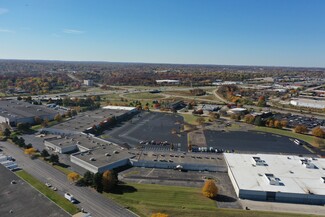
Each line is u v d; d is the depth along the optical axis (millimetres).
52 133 181375
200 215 88750
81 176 116375
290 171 118875
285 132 197375
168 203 96188
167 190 106188
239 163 126562
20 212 88188
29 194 99438
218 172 125812
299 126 197125
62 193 101125
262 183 107312
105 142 156000
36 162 129875
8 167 121125
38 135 175500
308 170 120312
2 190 101625
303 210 95562
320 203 100375
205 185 103125
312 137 186250
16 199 95688
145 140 173125
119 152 140125
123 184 110688
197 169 127875
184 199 99625
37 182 108938
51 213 88125
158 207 93062
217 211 91562
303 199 100938
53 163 129125
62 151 144750
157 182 113875
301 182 108938
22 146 149125
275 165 124938
